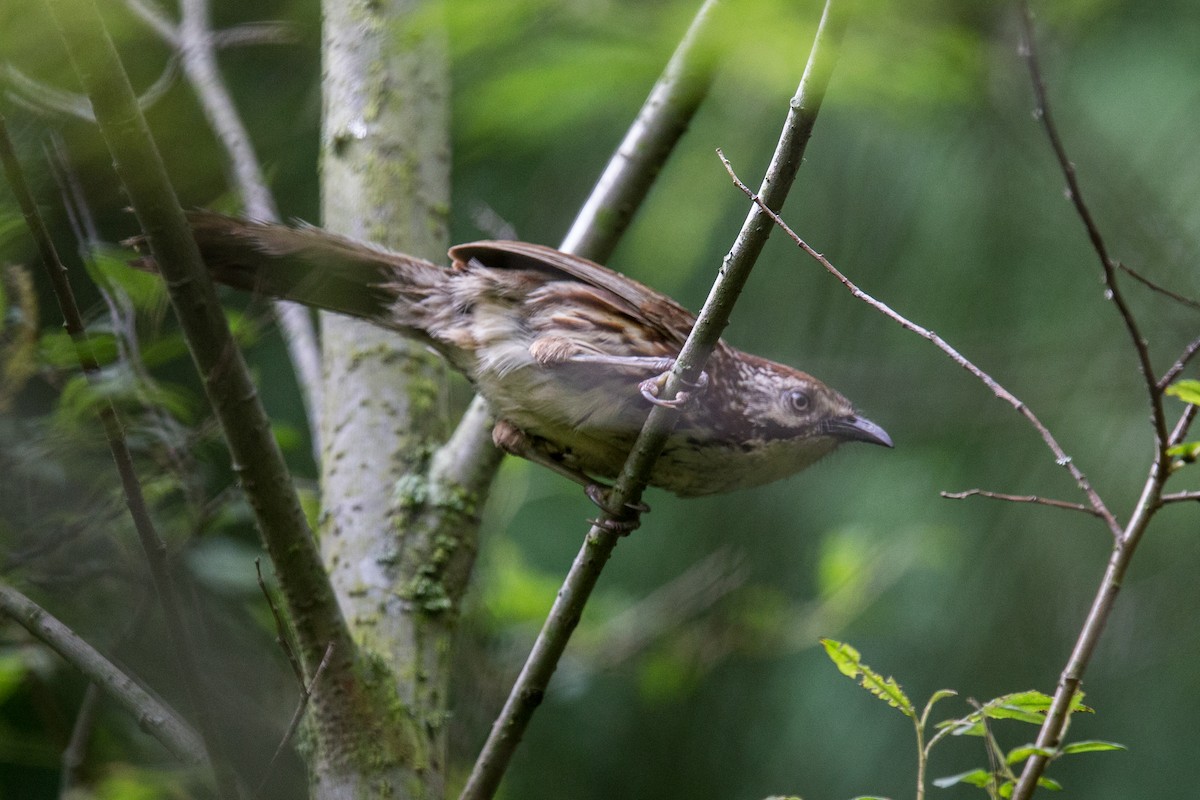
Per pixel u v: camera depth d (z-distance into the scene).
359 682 7.22
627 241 11.81
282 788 9.18
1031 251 12.09
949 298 12.20
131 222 9.93
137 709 6.51
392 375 8.62
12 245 7.77
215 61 10.03
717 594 11.79
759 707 13.02
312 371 9.19
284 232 7.59
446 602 8.08
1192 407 5.69
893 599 12.73
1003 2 7.69
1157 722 12.10
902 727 12.48
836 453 10.68
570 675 11.05
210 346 6.42
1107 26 10.62
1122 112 10.65
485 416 8.45
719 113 11.08
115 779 8.91
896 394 12.36
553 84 7.29
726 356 8.16
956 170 11.67
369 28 9.31
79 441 8.05
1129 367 11.80
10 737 9.89
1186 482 12.00
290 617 7.10
